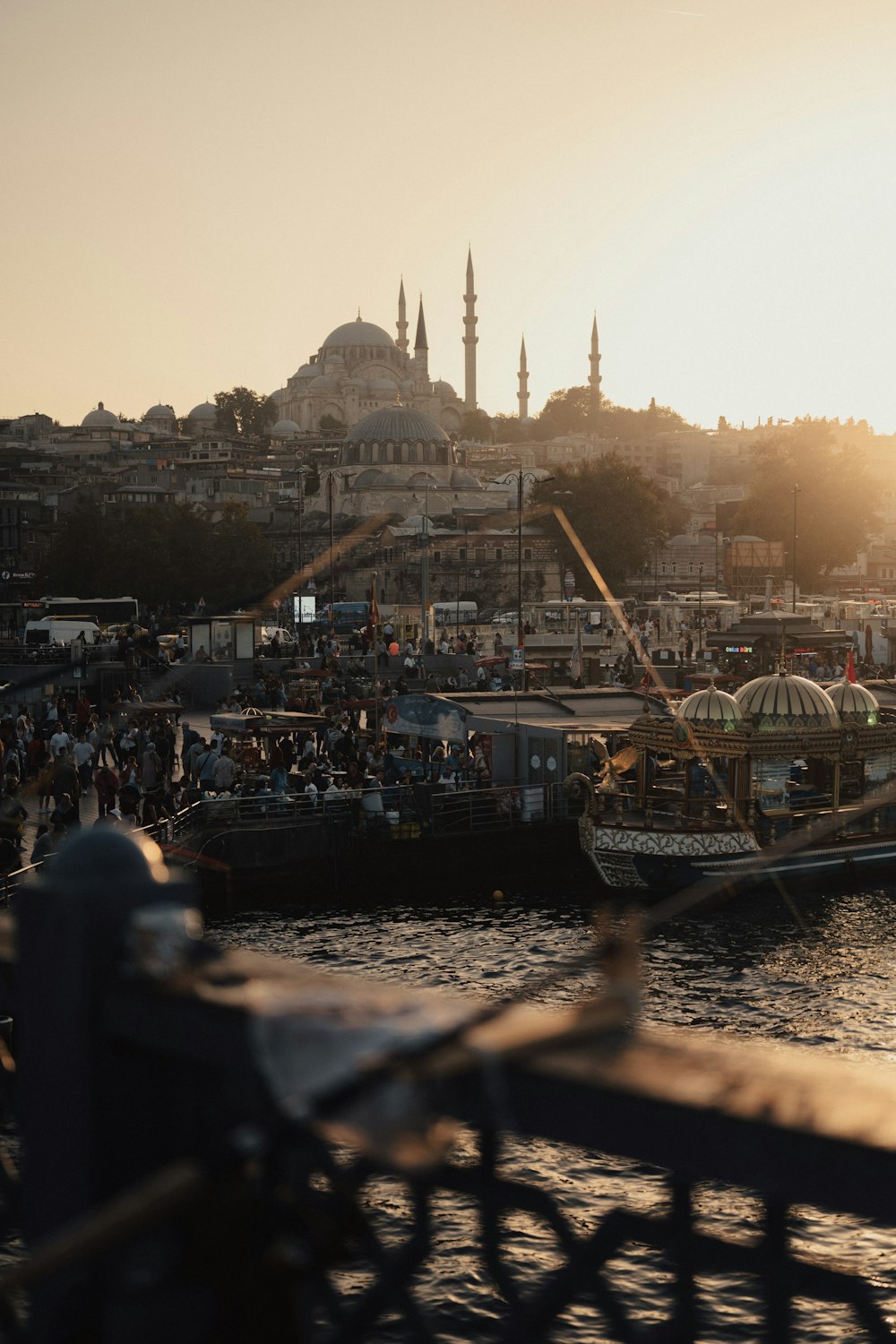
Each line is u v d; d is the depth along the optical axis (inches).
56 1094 130.0
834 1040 994.1
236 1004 113.5
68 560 4847.4
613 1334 115.5
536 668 2994.6
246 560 4921.3
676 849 1480.1
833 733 1549.0
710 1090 87.4
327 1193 94.5
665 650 3383.4
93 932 125.6
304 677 2738.7
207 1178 85.6
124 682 2527.1
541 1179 652.7
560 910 1467.8
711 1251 112.2
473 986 1156.5
